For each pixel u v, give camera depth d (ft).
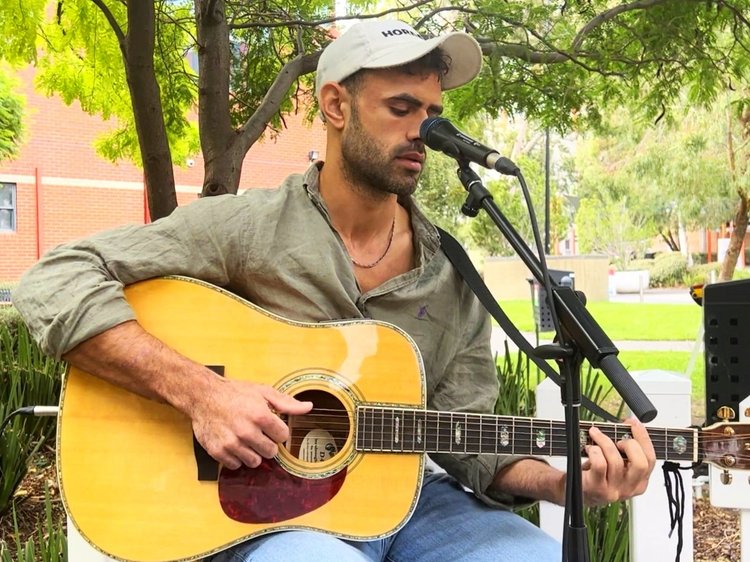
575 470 4.56
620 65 13.39
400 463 5.48
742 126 38.55
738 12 12.32
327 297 5.75
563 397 4.76
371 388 5.51
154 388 5.16
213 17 10.85
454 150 5.22
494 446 5.54
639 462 5.08
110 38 14.43
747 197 38.78
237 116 14.49
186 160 21.17
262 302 5.78
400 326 5.92
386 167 5.63
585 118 14.83
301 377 5.47
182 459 5.28
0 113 34.86
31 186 50.83
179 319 5.52
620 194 58.95
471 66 5.96
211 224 5.63
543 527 7.04
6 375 11.18
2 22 13.85
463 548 5.53
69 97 16.37
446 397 6.11
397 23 5.92
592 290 61.05
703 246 90.74
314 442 5.49
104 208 53.47
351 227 6.02
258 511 5.25
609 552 7.39
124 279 5.53
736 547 9.18
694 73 13.66
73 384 5.35
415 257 6.12
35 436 11.43
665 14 12.25
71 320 5.13
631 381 4.35
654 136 46.01
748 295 5.75
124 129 17.39
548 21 12.47
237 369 5.47
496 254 65.36
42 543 7.34
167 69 14.51
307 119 15.53
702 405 17.07
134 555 5.14
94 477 5.24
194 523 5.21
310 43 14.48
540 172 69.82
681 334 38.27
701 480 10.11
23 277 5.49
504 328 5.91
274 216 5.71
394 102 5.57
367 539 5.30
